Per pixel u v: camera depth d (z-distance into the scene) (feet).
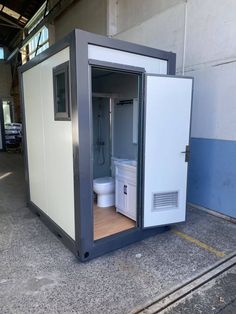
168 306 6.08
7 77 41.75
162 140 9.10
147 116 8.73
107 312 5.87
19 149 34.09
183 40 12.60
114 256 8.27
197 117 12.25
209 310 5.97
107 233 8.99
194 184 12.76
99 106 14.67
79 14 21.29
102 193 11.80
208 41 11.42
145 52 8.79
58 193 9.11
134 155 12.51
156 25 14.14
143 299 6.29
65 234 8.78
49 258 8.09
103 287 6.72
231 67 10.59
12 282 6.91
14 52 35.55
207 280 7.04
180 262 7.91
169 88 8.89
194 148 12.55
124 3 16.67
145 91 8.58
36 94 10.24
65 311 5.89
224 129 11.10
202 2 11.49
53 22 25.71
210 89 11.54
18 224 10.75
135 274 7.29
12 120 40.88
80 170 7.48
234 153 10.77
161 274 7.29
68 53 7.50
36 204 11.68
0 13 30.30
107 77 13.94
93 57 7.55
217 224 10.83
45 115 9.62
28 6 28.25
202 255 8.32
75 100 7.23
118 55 8.14
